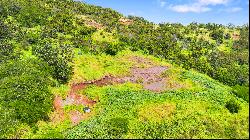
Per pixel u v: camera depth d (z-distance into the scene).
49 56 69.88
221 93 61.12
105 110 53.97
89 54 79.81
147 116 49.56
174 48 91.00
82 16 108.06
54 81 62.66
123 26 104.75
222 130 45.41
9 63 64.44
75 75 68.31
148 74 73.81
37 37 80.88
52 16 99.62
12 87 54.09
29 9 95.38
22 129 46.09
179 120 48.06
